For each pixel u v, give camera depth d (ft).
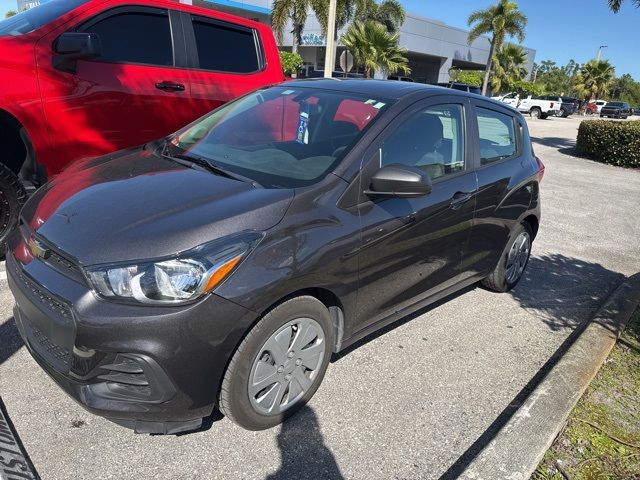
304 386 8.93
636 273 17.54
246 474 7.77
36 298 7.70
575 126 97.91
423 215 10.29
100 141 14.51
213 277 7.14
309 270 8.07
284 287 7.74
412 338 12.07
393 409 9.49
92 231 7.57
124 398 7.28
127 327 6.86
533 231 15.47
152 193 8.45
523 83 158.61
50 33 13.53
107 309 6.91
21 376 9.41
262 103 11.84
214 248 7.30
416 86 11.73
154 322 6.88
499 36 127.65
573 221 24.32
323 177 8.98
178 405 7.33
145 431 7.45
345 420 9.07
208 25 16.98
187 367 7.13
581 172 39.22
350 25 93.15
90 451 7.91
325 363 9.20
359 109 10.43
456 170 11.66
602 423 9.26
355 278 9.06
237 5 106.01
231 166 9.78
